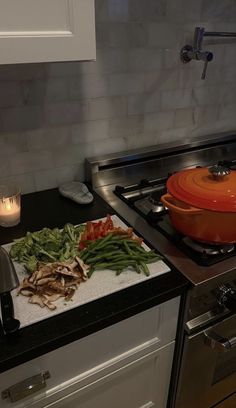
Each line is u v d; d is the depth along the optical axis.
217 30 1.22
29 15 0.62
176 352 0.93
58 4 0.64
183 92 1.28
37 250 0.80
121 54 1.09
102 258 0.78
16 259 0.80
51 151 1.13
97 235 0.85
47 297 0.69
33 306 0.67
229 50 1.29
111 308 0.69
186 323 0.85
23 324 0.64
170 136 1.35
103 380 0.79
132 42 1.09
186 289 0.77
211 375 1.05
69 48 0.68
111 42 1.06
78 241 0.85
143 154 1.25
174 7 1.10
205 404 1.15
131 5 1.03
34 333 0.63
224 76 1.34
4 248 0.85
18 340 0.62
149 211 1.03
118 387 0.86
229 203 0.75
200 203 0.75
